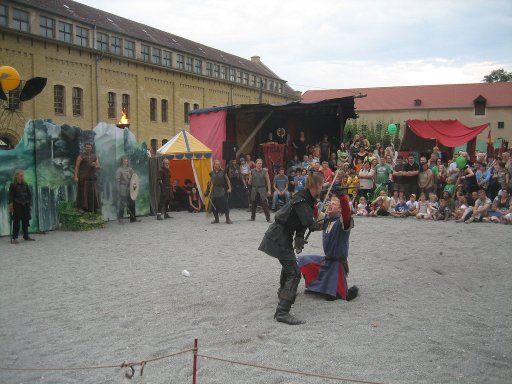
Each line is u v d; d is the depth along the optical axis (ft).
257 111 66.39
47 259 29.53
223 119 64.59
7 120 89.25
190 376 13.15
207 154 59.36
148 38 134.62
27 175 40.14
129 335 16.35
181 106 144.36
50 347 15.40
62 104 108.68
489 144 88.63
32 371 13.71
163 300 20.39
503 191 45.91
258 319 17.80
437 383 12.66
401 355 14.35
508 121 204.64
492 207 44.50
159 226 44.91
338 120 73.72
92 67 115.03
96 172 46.39
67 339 16.07
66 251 32.24
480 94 210.38
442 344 15.20
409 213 49.32
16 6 99.91
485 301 20.06
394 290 21.56
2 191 38.58
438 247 32.17
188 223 47.16
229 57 176.45
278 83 201.98
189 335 16.20
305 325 17.04
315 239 36.14
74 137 44.55
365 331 16.34
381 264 26.99
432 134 73.00
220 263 27.73
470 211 45.09
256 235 38.55
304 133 74.18
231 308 19.17
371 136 160.25
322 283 20.25
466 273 24.99
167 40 145.79
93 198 45.14
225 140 64.85
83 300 20.53
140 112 129.49
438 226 42.16
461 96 213.66
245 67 176.04
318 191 17.75
